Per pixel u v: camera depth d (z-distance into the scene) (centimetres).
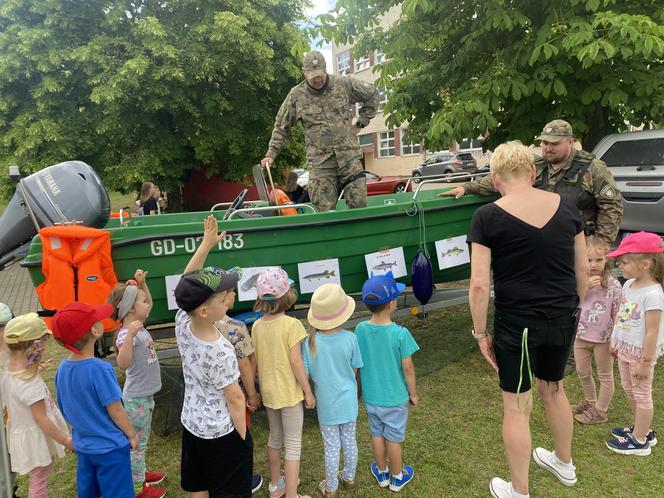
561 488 262
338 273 381
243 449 223
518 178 230
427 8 513
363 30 628
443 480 274
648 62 546
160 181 1217
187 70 1100
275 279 258
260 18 1183
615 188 352
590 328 313
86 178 355
